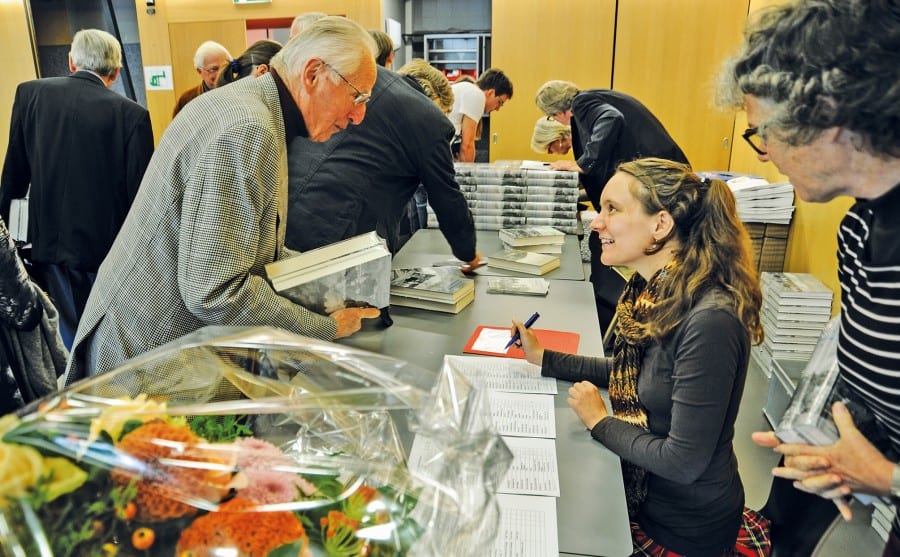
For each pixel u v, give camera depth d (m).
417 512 0.65
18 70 5.35
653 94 4.72
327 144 2.00
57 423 0.61
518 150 5.02
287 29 5.13
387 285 1.47
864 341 0.96
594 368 1.49
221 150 1.17
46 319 1.52
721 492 1.25
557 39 4.74
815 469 0.97
